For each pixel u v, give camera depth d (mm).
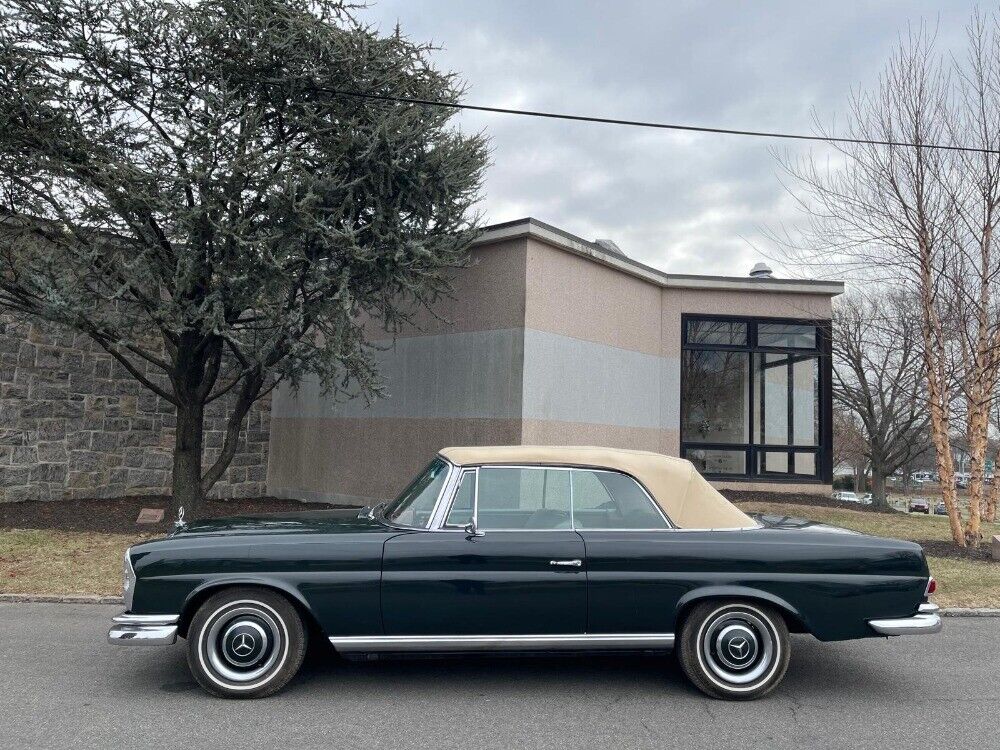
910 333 19203
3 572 8180
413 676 5203
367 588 4621
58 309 9195
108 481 13820
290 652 4691
